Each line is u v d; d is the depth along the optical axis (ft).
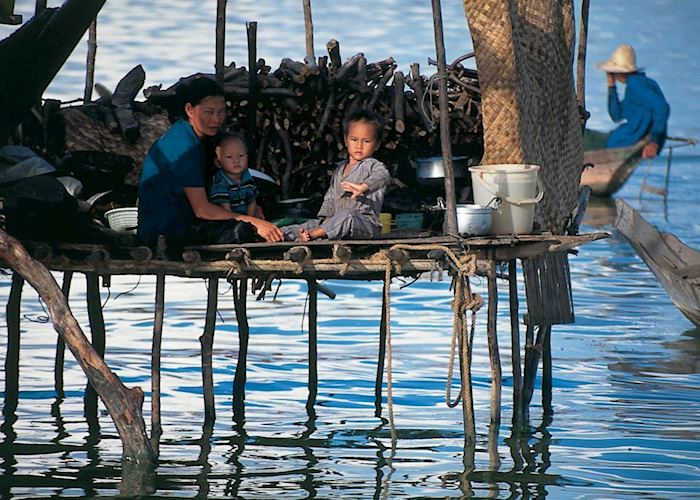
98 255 50.29
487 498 46.32
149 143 61.11
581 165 64.44
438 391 63.26
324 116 64.59
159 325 52.29
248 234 50.78
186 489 46.93
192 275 51.75
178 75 182.91
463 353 52.11
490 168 53.93
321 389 63.41
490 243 50.19
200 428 55.88
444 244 49.83
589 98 189.37
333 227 50.90
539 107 59.16
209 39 222.48
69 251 51.98
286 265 50.06
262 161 64.85
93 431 55.11
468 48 216.95
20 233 50.65
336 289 90.74
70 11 51.90
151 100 63.10
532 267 57.36
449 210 51.13
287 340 74.64
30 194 49.83
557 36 61.52
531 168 53.31
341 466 50.29
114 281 92.63
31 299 83.87
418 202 61.98
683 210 120.26
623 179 126.93
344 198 53.42
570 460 51.39
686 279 75.15
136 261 50.47
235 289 59.62
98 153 59.00
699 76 211.82
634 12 286.87
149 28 236.43
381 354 61.87
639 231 82.58
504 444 53.62
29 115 60.03
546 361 60.44
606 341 74.23
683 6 298.76
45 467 49.52
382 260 50.06
